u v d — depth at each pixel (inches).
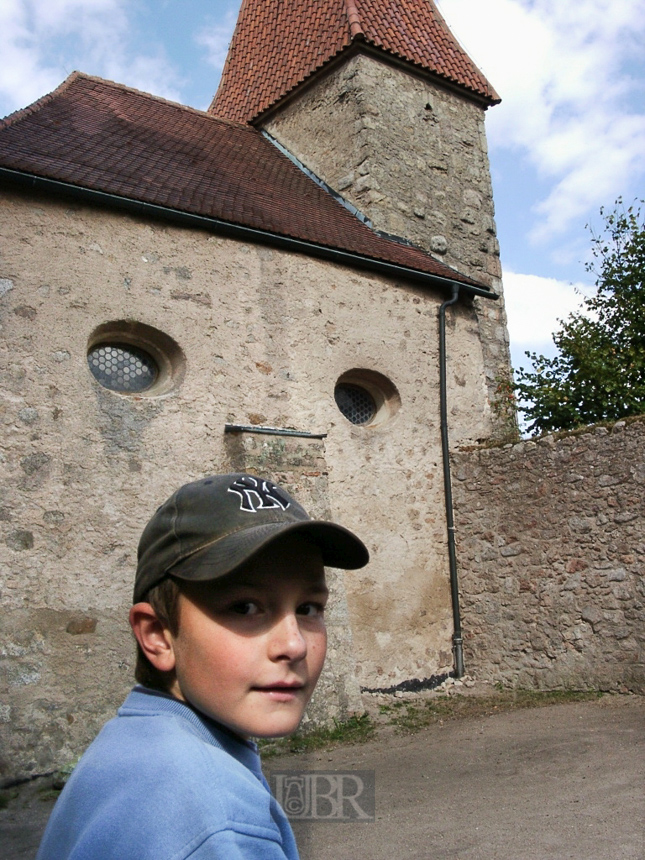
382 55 483.2
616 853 165.2
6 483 271.6
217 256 343.0
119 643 282.4
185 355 324.8
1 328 280.8
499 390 461.4
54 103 400.8
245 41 577.0
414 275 403.5
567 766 234.5
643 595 325.7
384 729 311.7
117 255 314.5
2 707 254.8
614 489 340.5
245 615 51.3
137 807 42.2
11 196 292.8
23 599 266.7
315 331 367.6
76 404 292.0
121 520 293.4
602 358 456.4
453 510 400.2
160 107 475.2
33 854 196.7
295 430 345.7
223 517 52.3
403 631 370.3
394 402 397.1
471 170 512.7
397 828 193.3
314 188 469.7
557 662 350.6
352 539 54.9
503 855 169.6
